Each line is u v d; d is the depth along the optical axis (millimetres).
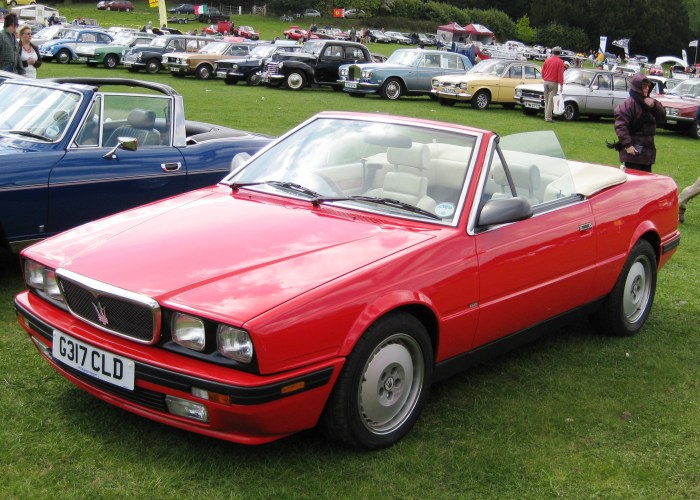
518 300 4117
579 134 18156
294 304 3045
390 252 3490
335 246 3512
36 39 33062
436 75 24219
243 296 3076
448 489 3225
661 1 105875
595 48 106750
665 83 26031
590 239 4609
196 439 3490
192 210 3973
